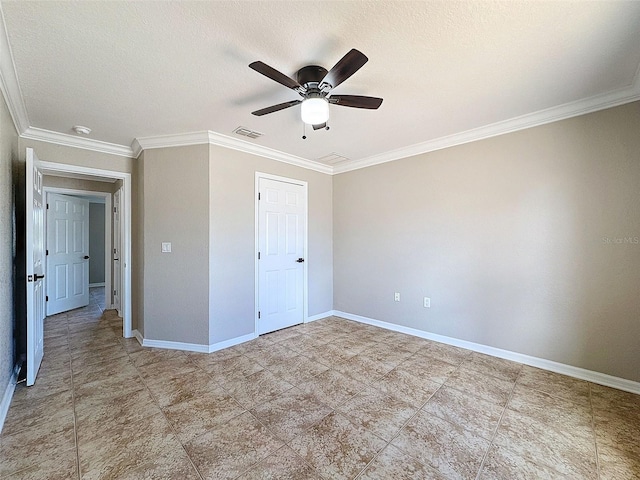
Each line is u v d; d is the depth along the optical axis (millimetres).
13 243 2484
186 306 3107
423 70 1921
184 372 2557
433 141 3240
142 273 3295
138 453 1581
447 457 1563
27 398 2121
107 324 4008
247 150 3383
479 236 2988
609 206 2309
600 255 2348
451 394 2193
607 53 1745
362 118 2658
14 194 2531
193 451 1597
